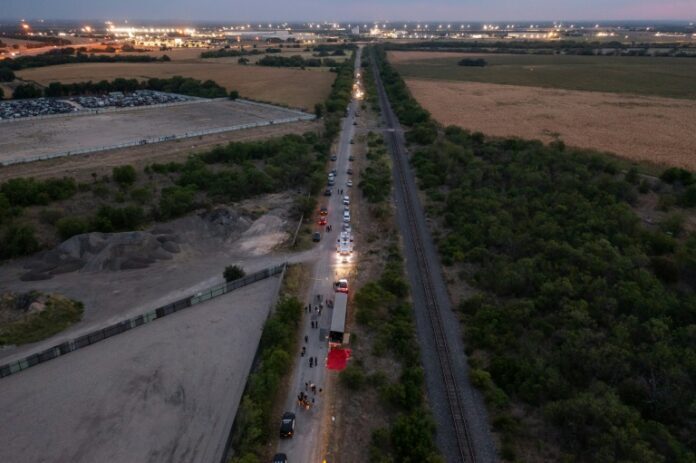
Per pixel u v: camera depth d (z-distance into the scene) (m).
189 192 105.75
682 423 49.00
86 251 84.44
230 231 95.06
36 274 78.81
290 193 116.19
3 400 53.28
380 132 175.12
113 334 64.44
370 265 83.62
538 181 112.75
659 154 141.38
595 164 124.75
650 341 59.59
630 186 108.69
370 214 105.56
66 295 73.50
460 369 58.75
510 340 61.66
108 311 70.00
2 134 159.75
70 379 56.56
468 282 77.50
